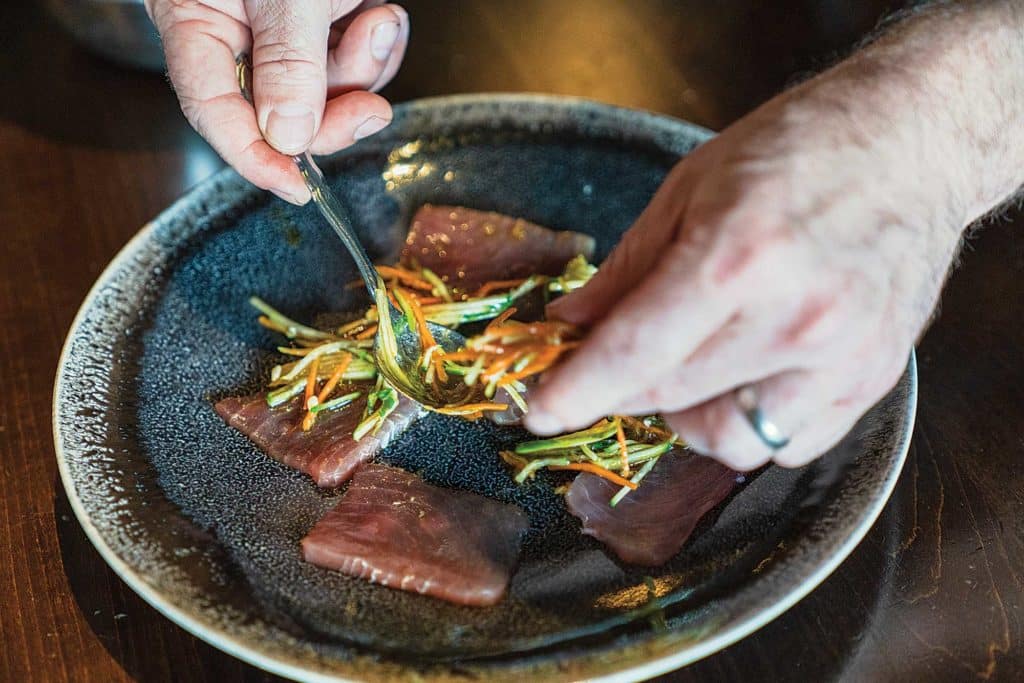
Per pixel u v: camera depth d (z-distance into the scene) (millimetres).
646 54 680
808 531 416
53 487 480
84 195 599
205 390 502
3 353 528
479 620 418
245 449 479
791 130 374
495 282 544
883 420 439
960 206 405
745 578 409
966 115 406
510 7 717
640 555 433
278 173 474
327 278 546
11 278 561
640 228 385
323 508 461
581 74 667
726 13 707
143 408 482
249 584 421
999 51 422
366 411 494
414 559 434
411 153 577
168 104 649
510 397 485
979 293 532
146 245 523
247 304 532
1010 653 419
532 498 467
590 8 715
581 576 431
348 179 569
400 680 389
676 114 640
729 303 352
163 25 478
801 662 421
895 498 462
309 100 458
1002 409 489
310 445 479
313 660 393
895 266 369
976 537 449
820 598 435
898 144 384
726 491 449
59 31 697
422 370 502
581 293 397
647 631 400
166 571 416
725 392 376
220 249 538
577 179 572
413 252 555
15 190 603
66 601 445
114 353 495
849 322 358
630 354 355
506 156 577
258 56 458
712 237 354
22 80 667
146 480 452
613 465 473
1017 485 464
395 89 657
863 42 451
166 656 430
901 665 419
